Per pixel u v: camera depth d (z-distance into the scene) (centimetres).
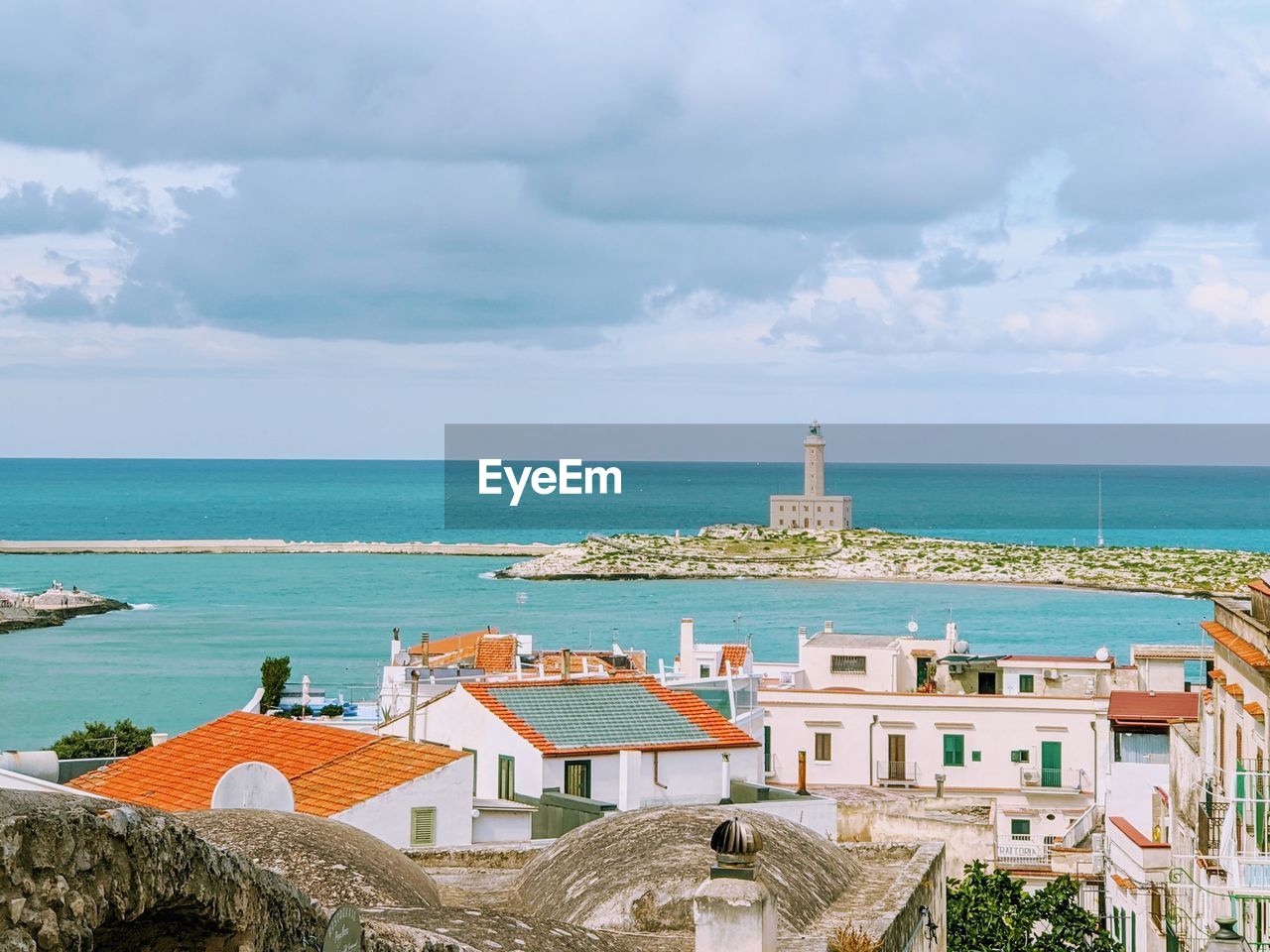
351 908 1173
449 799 4372
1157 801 6009
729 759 5022
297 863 2266
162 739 8988
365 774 4462
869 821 6544
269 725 4909
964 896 5288
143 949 973
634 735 5047
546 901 2461
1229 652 4228
